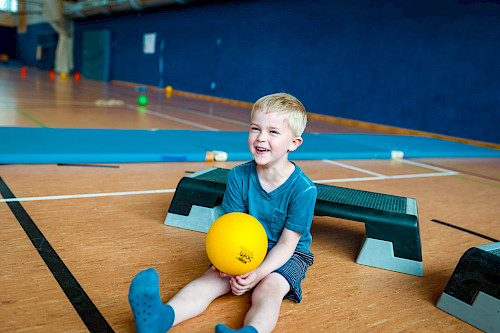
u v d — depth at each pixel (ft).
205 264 6.09
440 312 5.41
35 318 4.37
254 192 5.36
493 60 22.08
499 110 22.00
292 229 5.20
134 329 4.37
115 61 57.41
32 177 9.53
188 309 4.48
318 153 15.08
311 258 5.59
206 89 42.27
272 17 34.50
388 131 26.89
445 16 23.82
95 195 8.71
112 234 6.81
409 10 25.48
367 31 27.84
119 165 11.53
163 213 8.03
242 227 4.61
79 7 59.82
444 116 24.40
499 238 8.32
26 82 42.47
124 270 5.65
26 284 5.01
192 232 7.25
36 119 17.61
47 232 6.60
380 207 6.68
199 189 7.25
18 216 7.11
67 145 12.29
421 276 6.37
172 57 46.62
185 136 16.16
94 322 4.42
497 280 4.98
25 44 85.51
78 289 5.04
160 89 48.85
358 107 28.91
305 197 5.13
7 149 11.01
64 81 50.08
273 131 4.86
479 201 11.21
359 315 5.12
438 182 13.15
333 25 29.94
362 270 6.42
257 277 4.72
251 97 37.19
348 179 12.23
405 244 6.41
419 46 25.21
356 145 18.11
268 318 4.31
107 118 20.17
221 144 15.08
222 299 5.19
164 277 5.57
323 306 5.24
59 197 8.34
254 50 36.45
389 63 26.84
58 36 68.33
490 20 21.99
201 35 42.16
